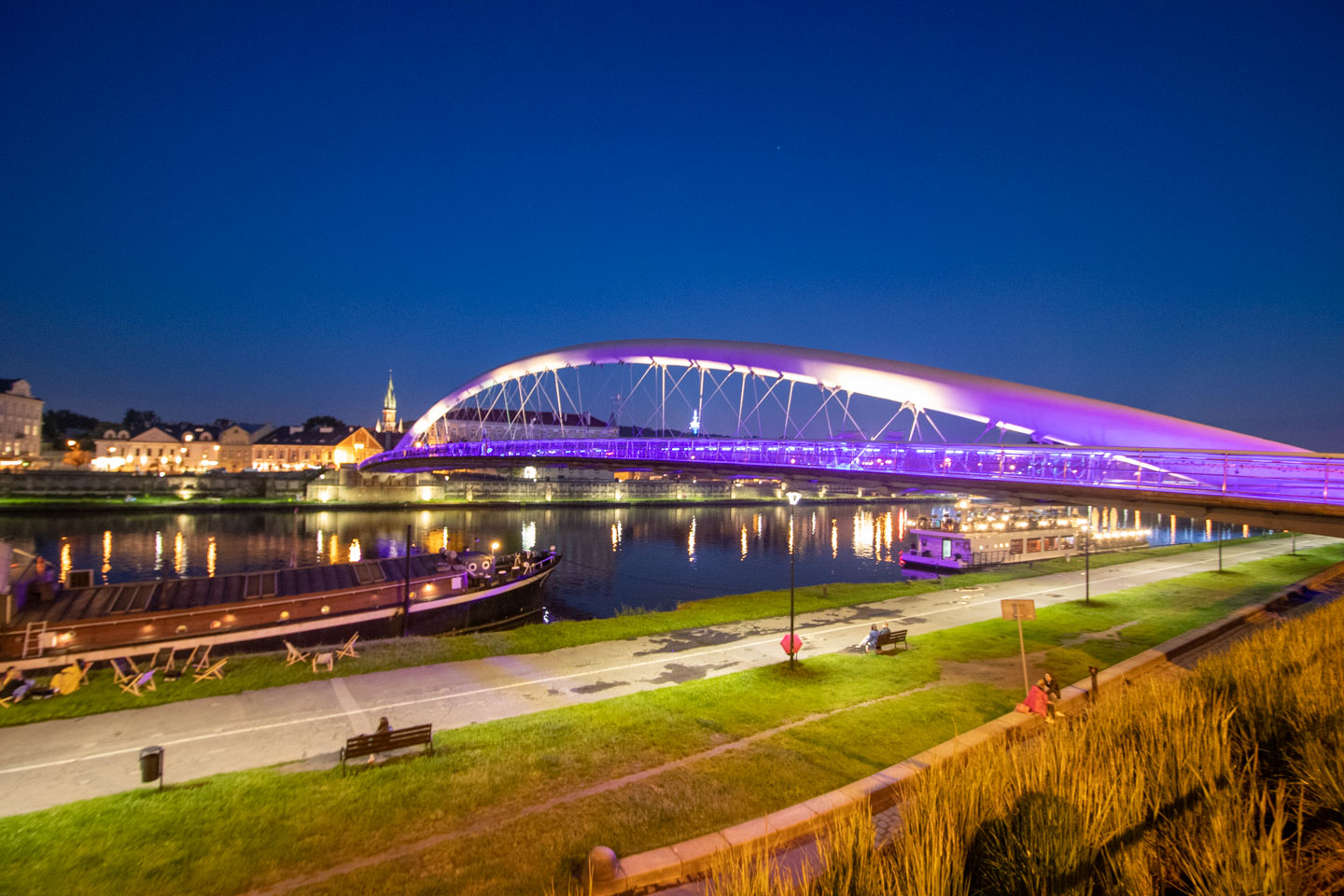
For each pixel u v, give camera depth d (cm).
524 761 1681
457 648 2844
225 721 2006
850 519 13838
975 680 2361
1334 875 539
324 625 3369
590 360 8112
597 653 2817
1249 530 12912
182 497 12938
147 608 2998
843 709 2062
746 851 628
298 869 1218
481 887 1150
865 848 594
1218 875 520
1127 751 753
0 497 11544
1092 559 5988
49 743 1836
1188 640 2828
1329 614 1580
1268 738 812
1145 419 3066
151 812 1418
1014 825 568
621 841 1280
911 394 4197
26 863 1232
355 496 13625
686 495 16938
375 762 1678
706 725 1936
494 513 13688
